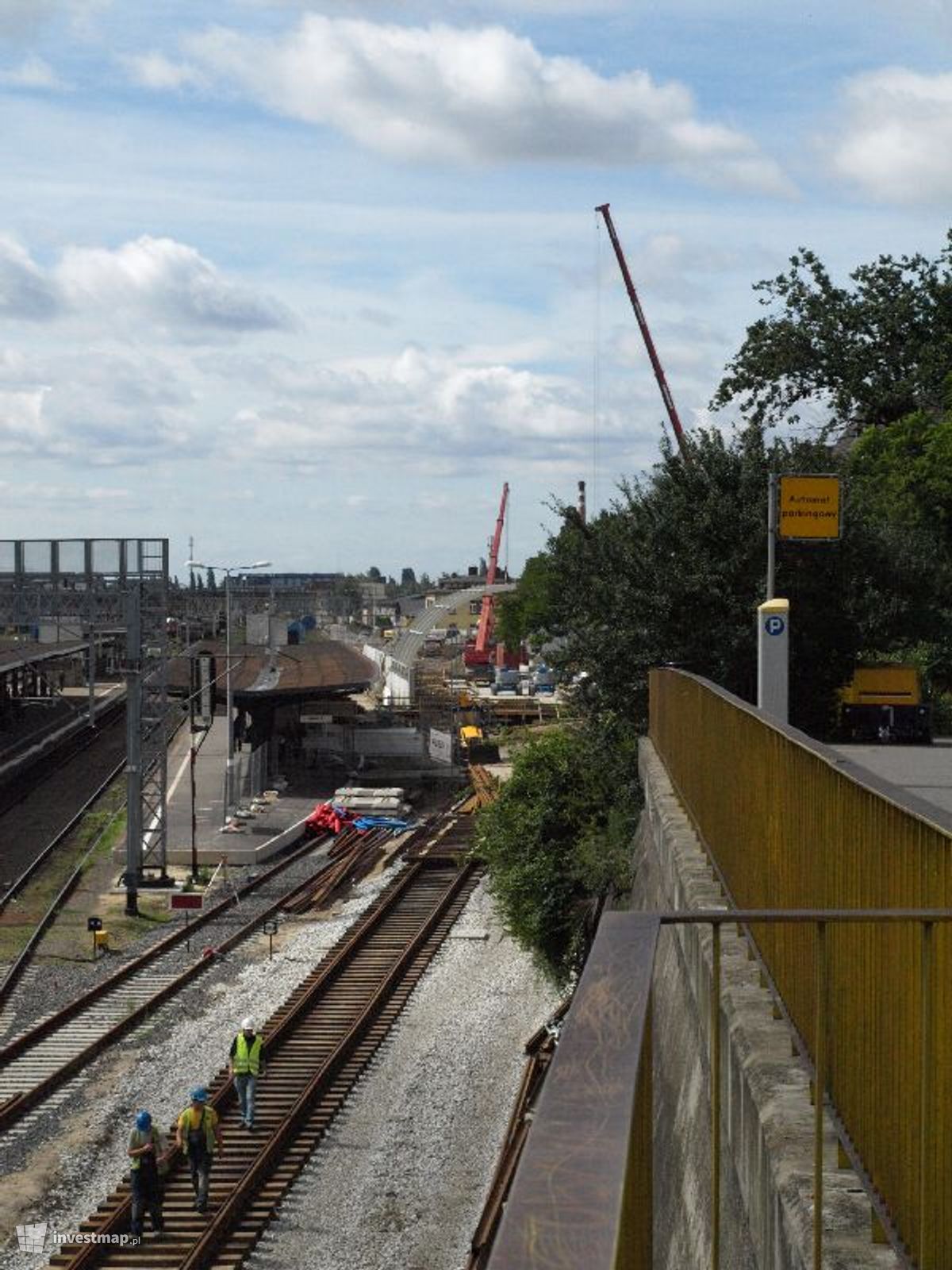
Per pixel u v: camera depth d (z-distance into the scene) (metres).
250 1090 23.81
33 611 48.75
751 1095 6.90
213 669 59.38
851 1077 6.21
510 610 159.62
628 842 30.66
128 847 45.34
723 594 28.27
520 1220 2.62
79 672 117.81
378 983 33.22
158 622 48.88
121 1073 27.94
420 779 79.69
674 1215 9.62
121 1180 22.33
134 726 46.62
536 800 34.72
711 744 12.70
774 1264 6.08
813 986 7.01
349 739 85.75
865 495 29.52
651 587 28.94
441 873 47.69
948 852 4.91
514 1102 25.36
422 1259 19.64
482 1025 30.14
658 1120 11.51
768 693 20.50
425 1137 23.88
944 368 54.78
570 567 30.34
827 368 57.00
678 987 11.41
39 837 55.22
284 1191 21.61
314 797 70.31
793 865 7.91
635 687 29.31
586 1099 3.15
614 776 32.03
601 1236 2.55
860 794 6.30
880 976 5.75
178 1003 32.91
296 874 50.72
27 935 40.97
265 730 75.44
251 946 39.06
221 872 50.66
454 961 35.78
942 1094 4.88
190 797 65.62
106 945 39.31
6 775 65.69
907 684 27.19
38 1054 29.20
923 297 56.84
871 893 6.06
